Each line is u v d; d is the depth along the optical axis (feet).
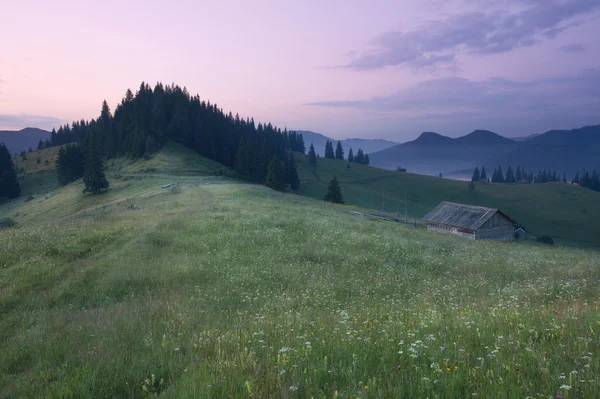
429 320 25.80
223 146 488.85
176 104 502.38
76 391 16.74
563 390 13.28
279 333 24.49
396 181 599.57
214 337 23.73
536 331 20.56
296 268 57.11
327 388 14.89
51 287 43.91
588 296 37.50
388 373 16.01
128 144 440.45
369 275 55.93
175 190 199.72
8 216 314.14
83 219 96.32
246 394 14.62
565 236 382.63
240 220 94.68
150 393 16.16
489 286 47.98
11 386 18.37
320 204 210.38
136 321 30.76
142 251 60.90
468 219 179.01
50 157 562.25
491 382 14.20
